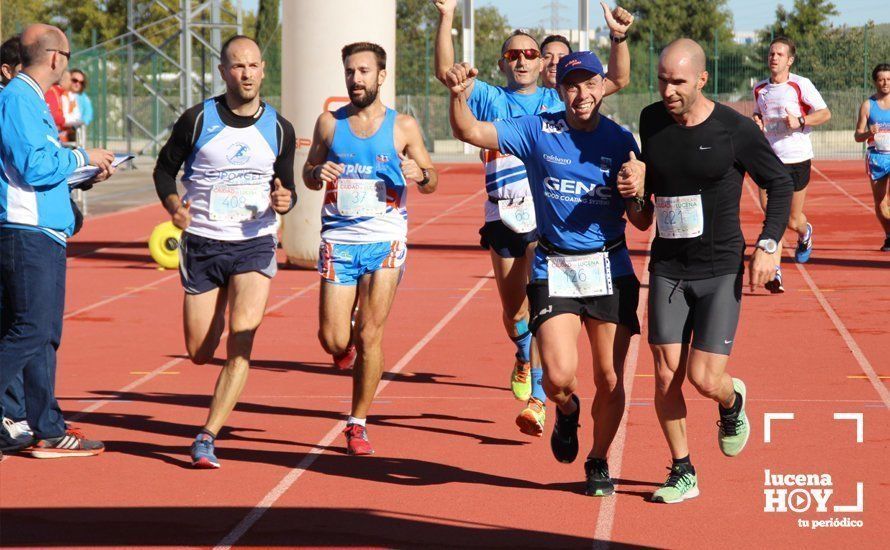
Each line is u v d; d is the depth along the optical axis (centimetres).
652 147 1018
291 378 1642
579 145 1044
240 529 1000
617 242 1064
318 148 1259
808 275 2602
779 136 2436
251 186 1220
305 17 2611
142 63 7550
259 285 1221
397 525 1006
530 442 1298
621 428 1336
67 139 3309
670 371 1044
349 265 1245
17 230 1169
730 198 1020
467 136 1059
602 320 1058
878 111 2972
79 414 1441
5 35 10694
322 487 1127
